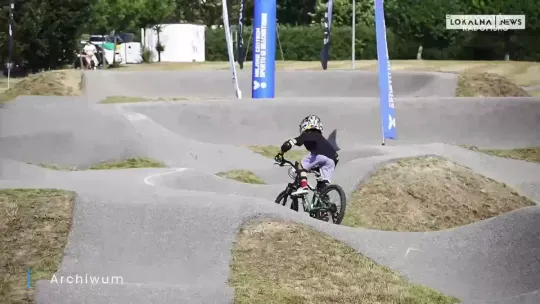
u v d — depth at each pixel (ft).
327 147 53.93
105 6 221.66
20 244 41.39
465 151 78.28
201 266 40.73
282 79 137.49
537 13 239.09
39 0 190.90
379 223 57.93
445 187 62.08
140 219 43.57
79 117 81.97
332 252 42.55
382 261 42.98
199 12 359.66
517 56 249.75
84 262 40.91
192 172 62.95
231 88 137.59
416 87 132.57
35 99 108.37
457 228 46.50
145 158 76.74
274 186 63.05
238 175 75.00
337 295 38.55
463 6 246.47
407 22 248.73
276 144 91.61
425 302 38.93
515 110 96.63
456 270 42.86
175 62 257.34
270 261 41.09
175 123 92.94
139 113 89.81
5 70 197.06
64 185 49.57
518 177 74.43
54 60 198.08
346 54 256.52
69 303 36.19
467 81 125.90
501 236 44.55
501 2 242.17
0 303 36.06
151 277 39.86
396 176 62.85
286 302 37.50
